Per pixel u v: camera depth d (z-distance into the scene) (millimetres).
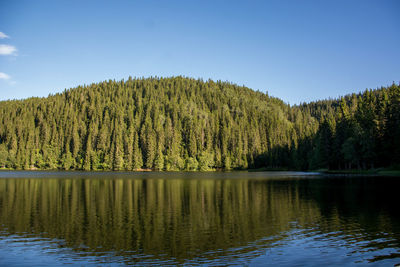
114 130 159250
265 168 145625
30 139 156250
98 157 148625
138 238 20359
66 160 150250
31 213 28812
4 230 22500
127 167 144125
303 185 54031
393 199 35062
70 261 16406
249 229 22547
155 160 144750
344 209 29688
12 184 59375
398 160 75875
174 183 63375
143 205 33344
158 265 15680
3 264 16031
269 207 31562
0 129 168125
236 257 16719
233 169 148625
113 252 17719
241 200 36688
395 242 19047
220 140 159250
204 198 38688
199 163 148250
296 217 26453
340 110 113125
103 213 28781
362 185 49750
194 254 17250
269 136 161750
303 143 131750
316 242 19250
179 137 161250
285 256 16828
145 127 162625
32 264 16062
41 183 62219
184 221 25250
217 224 24109
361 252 17375
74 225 23984
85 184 60125
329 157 97562
